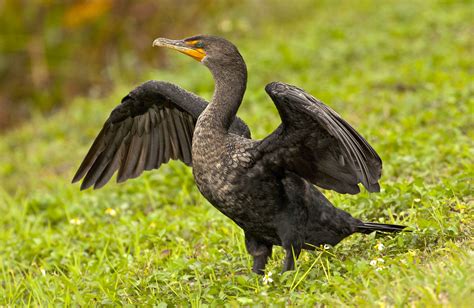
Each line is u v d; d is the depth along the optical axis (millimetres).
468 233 9703
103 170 11133
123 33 24375
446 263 8633
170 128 11039
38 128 20719
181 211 13070
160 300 9547
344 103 16938
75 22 24109
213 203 9609
